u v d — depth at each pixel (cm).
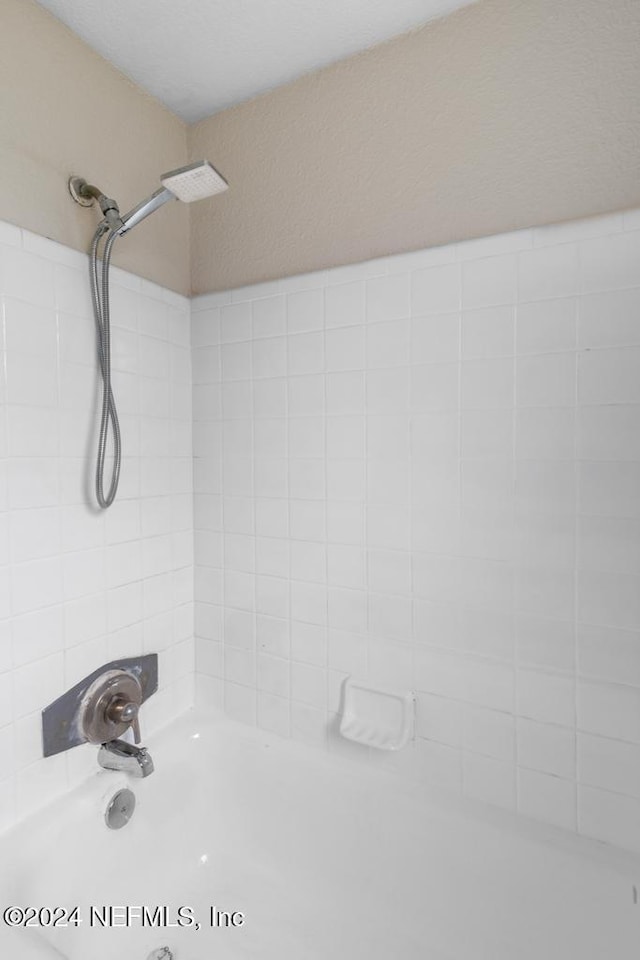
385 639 123
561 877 100
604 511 100
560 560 104
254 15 109
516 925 104
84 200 116
